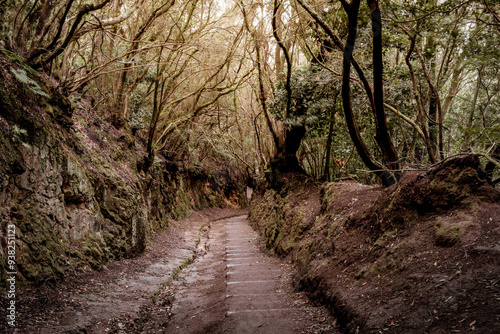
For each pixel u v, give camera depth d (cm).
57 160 659
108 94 1324
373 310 387
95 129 1061
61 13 732
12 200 530
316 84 998
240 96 2067
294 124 1121
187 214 2097
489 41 608
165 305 657
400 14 671
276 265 915
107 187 871
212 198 2781
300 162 1566
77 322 457
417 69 913
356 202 722
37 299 491
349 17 570
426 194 492
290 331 458
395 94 887
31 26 715
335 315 463
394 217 532
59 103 759
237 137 2477
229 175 3191
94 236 746
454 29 599
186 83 1619
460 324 292
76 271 634
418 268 405
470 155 471
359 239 591
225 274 854
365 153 746
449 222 431
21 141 531
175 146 2091
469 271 351
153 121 1308
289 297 628
